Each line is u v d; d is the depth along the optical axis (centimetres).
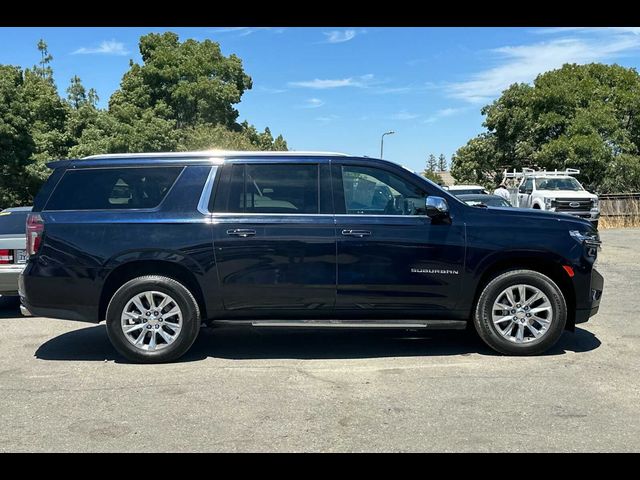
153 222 586
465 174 3659
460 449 391
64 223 589
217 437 413
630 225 2461
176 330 591
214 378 543
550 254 590
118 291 586
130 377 548
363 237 582
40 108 2859
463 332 707
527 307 598
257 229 583
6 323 787
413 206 602
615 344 645
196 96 4022
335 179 600
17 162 2319
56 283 588
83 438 413
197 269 584
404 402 476
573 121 2956
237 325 596
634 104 2977
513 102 3306
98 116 3108
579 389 502
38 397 496
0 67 2741
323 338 689
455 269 588
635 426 425
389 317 600
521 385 514
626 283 1045
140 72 3997
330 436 413
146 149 3122
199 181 599
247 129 4619
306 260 584
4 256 764
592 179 2934
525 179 2483
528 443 399
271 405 473
